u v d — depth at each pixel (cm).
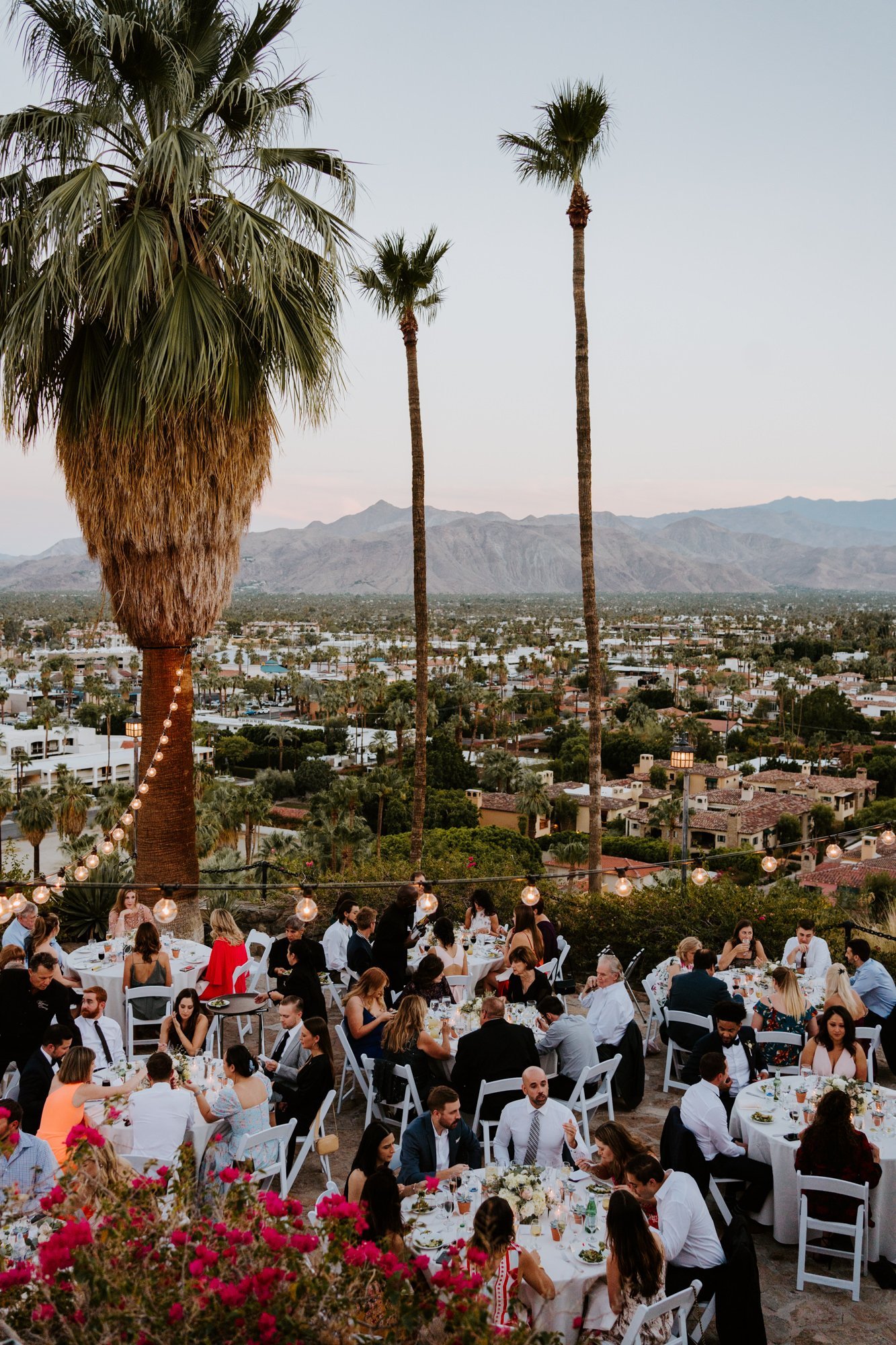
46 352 1088
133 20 1022
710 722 12219
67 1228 346
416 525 1769
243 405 1121
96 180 988
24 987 792
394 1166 650
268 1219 389
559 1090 789
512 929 1151
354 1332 344
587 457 1583
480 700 11931
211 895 1541
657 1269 469
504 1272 450
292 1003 752
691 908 1291
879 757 8731
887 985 905
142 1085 688
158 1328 324
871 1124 662
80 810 5666
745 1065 789
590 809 1552
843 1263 621
